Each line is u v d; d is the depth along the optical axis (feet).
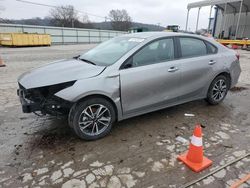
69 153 9.85
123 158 9.52
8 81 23.03
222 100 16.02
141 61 11.77
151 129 12.14
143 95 11.81
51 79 10.36
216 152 9.96
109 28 261.03
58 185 7.94
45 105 10.23
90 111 10.63
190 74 13.39
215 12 92.07
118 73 10.89
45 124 12.67
